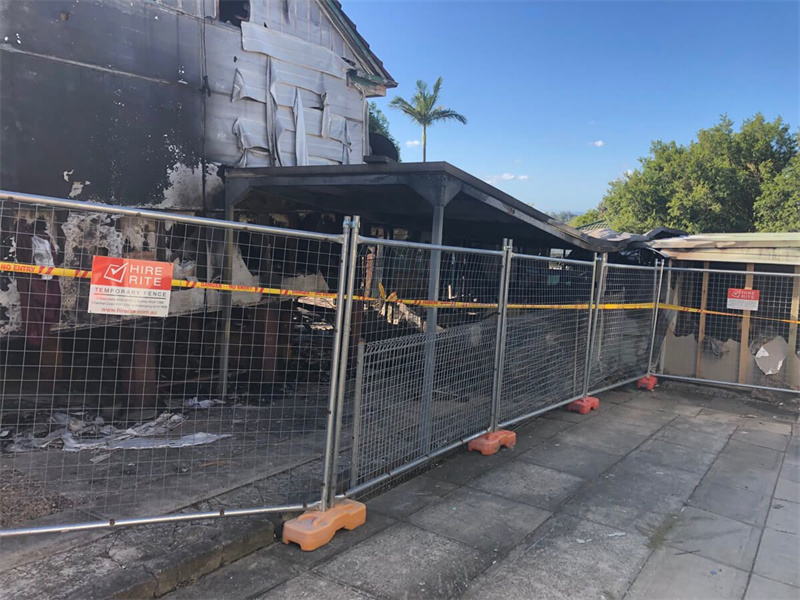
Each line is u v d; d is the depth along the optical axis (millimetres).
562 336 6562
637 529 3844
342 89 8719
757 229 30781
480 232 9648
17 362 5402
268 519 3572
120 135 5988
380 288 6543
